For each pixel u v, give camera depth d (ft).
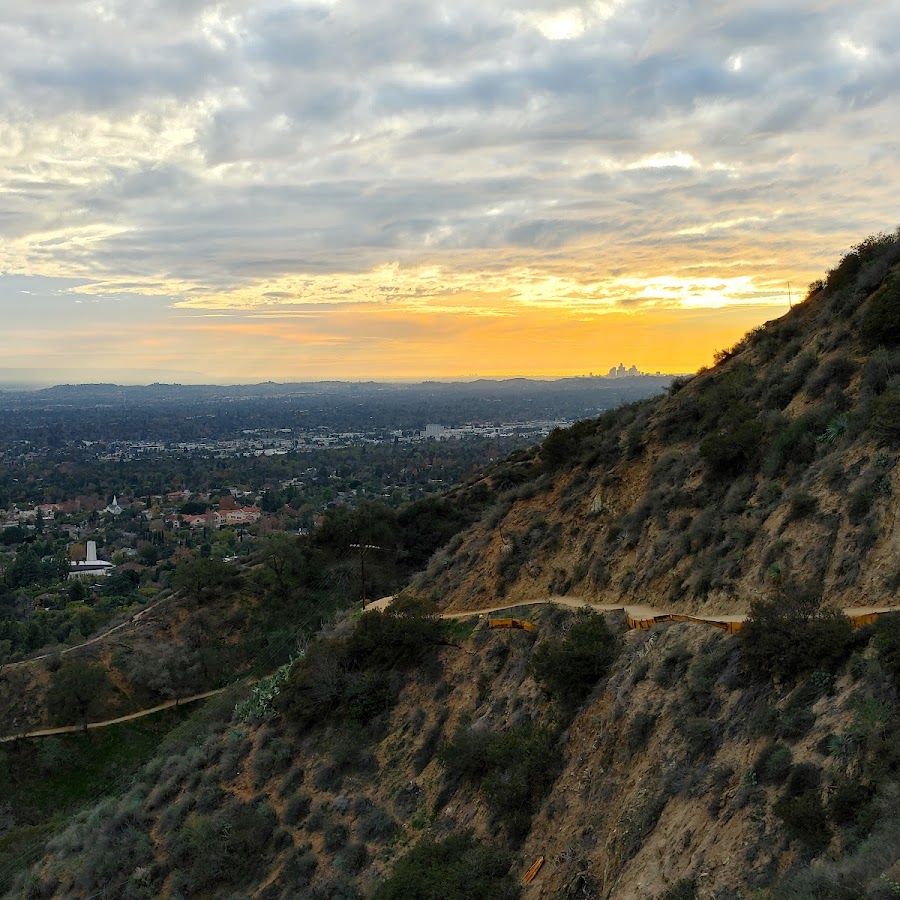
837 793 30.96
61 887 75.77
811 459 58.80
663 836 38.06
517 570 85.97
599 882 40.91
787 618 41.14
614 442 94.27
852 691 35.12
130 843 75.15
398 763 67.36
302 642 124.47
